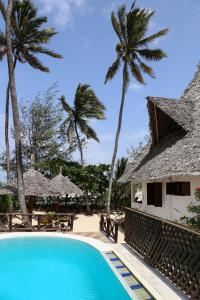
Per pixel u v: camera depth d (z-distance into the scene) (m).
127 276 9.70
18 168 20.36
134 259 11.32
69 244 15.03
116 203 32.19
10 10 20.80
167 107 16.05
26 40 24.98
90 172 31.17
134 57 27.23
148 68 27.03
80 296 8.80
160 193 15.91
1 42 25.39
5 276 10.70
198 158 11.49
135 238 12.70
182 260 8.05
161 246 9.58
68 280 10.20
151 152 18.73
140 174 16.58
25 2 23.69
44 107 41.44
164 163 14.06
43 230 18.16
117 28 26.81
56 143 41.34
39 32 24.53
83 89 33.22
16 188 22.05
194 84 19.48
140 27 25.97
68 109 34.53
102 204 32.38
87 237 16.17
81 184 29.88
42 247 14.47
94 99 33.12
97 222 24.08
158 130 18.17
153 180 15.45
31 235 16.58
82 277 10.45
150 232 10.74
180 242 8.20
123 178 21.50
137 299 7.76
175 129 17.33
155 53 26.34
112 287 9.41
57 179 25.39
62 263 12.09
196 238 7.26
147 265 10.45
